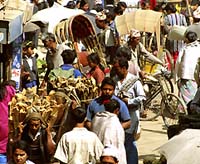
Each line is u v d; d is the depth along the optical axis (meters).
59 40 19.27
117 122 12.37
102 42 21.59
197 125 10.29
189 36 17.77
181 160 9.15
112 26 22.00
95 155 12.12
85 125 12.73
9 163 11.22
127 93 13.38
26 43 18.64
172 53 24.00
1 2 16.02
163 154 9.51
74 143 12.12
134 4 27.89
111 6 29.89
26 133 12.66
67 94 14.57
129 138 13.45
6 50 16.19
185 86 17.78
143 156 16.44
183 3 30.62
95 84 14.96
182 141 9.46
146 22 21.73
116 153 10.45
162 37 24.45
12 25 14.58
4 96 13.23
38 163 12.68
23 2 16.97
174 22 25.06
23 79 18.28
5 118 13.09
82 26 19.78
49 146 12.70
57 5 24.14
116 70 13.51
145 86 19.48
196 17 21.98
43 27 22.06
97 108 12.73
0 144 12.99
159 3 30.66
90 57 15.58
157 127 19.38
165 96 19.11
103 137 12.30
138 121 13.52
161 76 19.72
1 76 16.30
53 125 14.10
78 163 12.05
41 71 20.50
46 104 14.04
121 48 14.41
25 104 13.60
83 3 27.02
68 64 15.33
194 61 17.61
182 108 18.23
